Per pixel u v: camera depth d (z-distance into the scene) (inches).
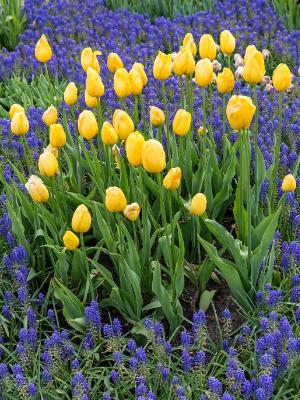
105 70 101.2
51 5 138.0
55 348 51.8
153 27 120.4
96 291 60.5
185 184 68.0
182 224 63.1
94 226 64.3
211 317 58.1
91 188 69.6
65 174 72.8
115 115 55.6
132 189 59.2
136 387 49.7
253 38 113.3
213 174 66.2
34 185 54.5
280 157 72.8
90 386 50.8
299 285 56.4
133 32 118.3
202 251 64.6
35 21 128.3
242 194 59.3
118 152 61.2
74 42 117.0
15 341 56.6
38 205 61.2
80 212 51.3
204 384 50.1
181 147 64.6
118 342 52.6
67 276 59.9
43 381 51.9
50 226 59.9
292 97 90.7
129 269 55.0
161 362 50.6
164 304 54.5
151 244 58.8
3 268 62.4
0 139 82.0
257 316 56.2
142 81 63.0
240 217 59.2
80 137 78.4
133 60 107.3
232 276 55.3
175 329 55.9
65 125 74.1
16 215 63.0
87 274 56.0
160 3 134.9
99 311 56.6
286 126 78.3
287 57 107.1
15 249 59.7
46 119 61.7
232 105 49.6
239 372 47.4
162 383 49.9
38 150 80.6
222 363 52.8
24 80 100.7
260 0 128.4
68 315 56.3
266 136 75.2
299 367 50.0
